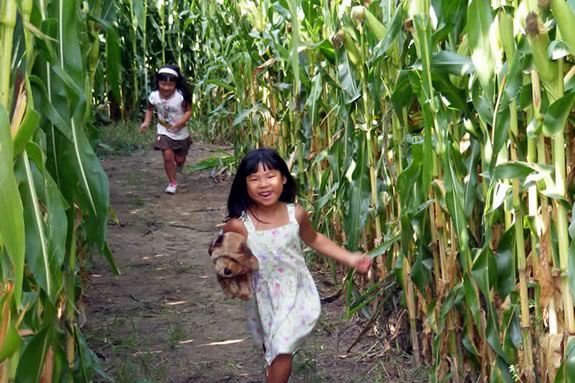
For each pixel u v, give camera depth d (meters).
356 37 3.79
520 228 2.67
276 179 3.23
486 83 2.54
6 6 1.83
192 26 15.03
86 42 2.83
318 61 4.99
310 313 3.34
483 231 3.17
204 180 9.45
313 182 5.57
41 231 2.02
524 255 2.69
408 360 4.00
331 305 4.90
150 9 14.66
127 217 7.45
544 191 2.38
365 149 3.85
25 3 1.95
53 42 2.21
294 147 5.98
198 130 13.31
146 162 10.81
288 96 6.11
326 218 4.97
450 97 2.84
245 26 6.78
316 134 5.43
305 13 5.07
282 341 3.23
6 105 1.84
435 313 3.36
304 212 3.40
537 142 2.45
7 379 1.96
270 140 7.25
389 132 3.83
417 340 3.82
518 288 2.88
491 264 2.76
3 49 1.84
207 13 10.34
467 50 2.84
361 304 3.83
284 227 3.30
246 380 3.83
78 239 3.41
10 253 1.68
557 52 2.21
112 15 3.08
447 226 3.34
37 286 2.25
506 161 2.70
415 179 3.20
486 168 2.80
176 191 8.74
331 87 4.91
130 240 6.60
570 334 2.43
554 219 2.50
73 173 2.29
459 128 3.14
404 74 3.10
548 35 2.32
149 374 3.83
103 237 2.30
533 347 2.95
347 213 3.98
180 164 8.75
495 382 2.90
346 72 3.86
